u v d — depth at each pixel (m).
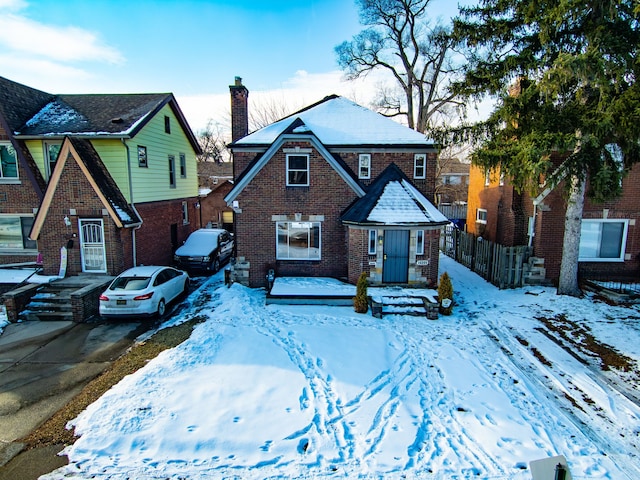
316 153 15.95
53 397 8.51
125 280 13.56
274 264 16.58
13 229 18.41
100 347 11.22
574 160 11.96
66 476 5.96
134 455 6.40
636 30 11.02
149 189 19.50
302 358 9.95
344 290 14.73
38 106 19.78
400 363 9.80
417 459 6.42
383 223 14.33
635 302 13.80
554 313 13.15
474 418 7.56
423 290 14.73
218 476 6.00
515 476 6.02
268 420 7.30
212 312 13.46
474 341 11.19
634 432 7.16
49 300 14.25
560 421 7.47
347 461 6.35
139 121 18.09
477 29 13.87
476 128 14.78
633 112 10.14
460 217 35.38
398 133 17.36
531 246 16.44
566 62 10.34
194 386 8.39
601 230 16.39
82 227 16.52
